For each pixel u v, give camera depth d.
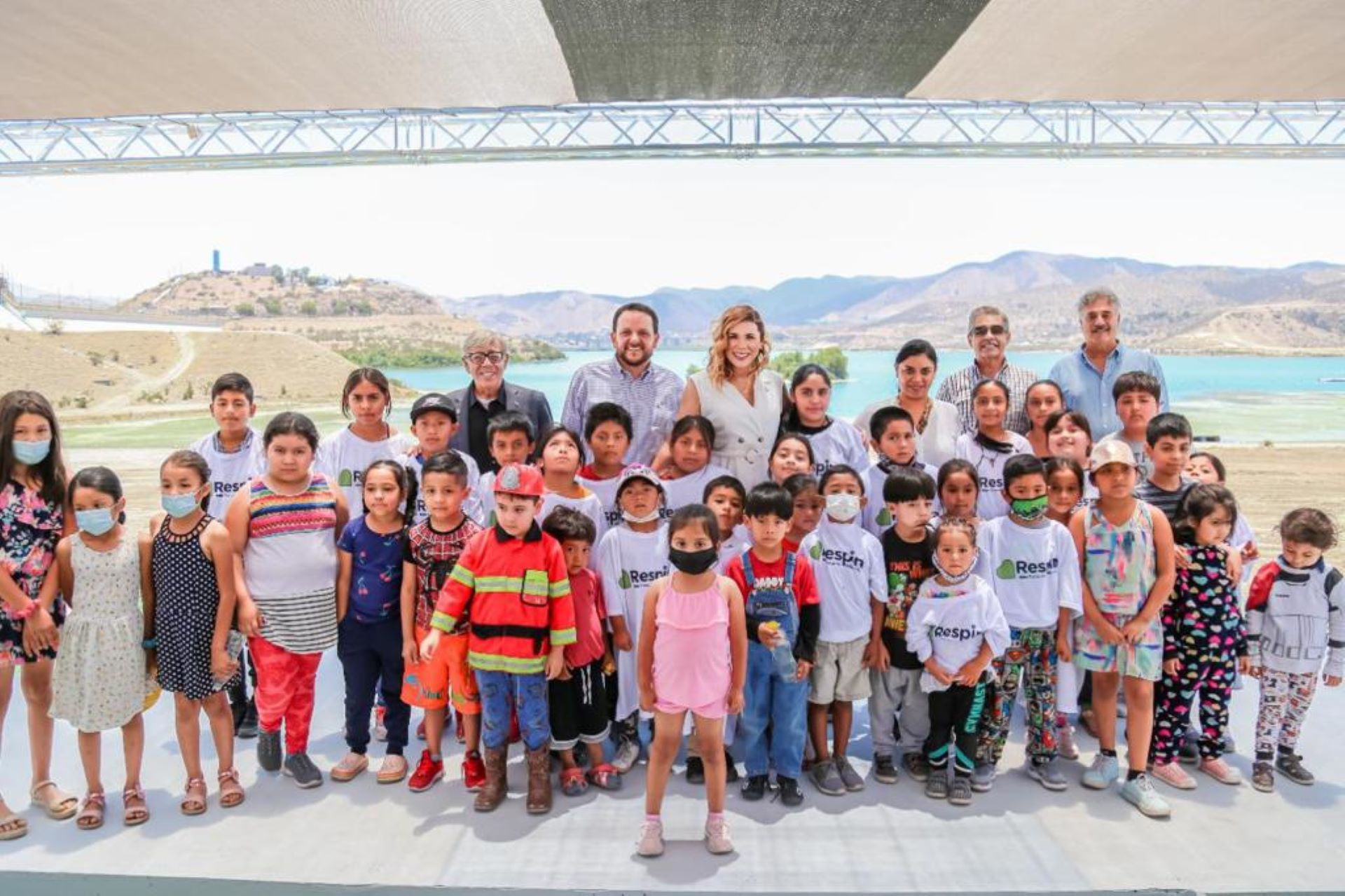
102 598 2.80
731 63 5.89
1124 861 2.55
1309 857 2.57
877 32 5.30
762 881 2.45
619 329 3.77
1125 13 4.87
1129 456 3.01
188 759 2.89
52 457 2.94
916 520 3.10
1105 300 4.08
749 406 3.64
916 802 2.95
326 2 4.69
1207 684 3.11
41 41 5.12
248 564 3.04
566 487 3.32
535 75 6.03
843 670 3.05
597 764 3.09
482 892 2.39
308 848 2.63
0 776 3.12
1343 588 3.02
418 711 3.83
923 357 3.69
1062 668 3.13
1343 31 5.04
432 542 3.08
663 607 2.71
